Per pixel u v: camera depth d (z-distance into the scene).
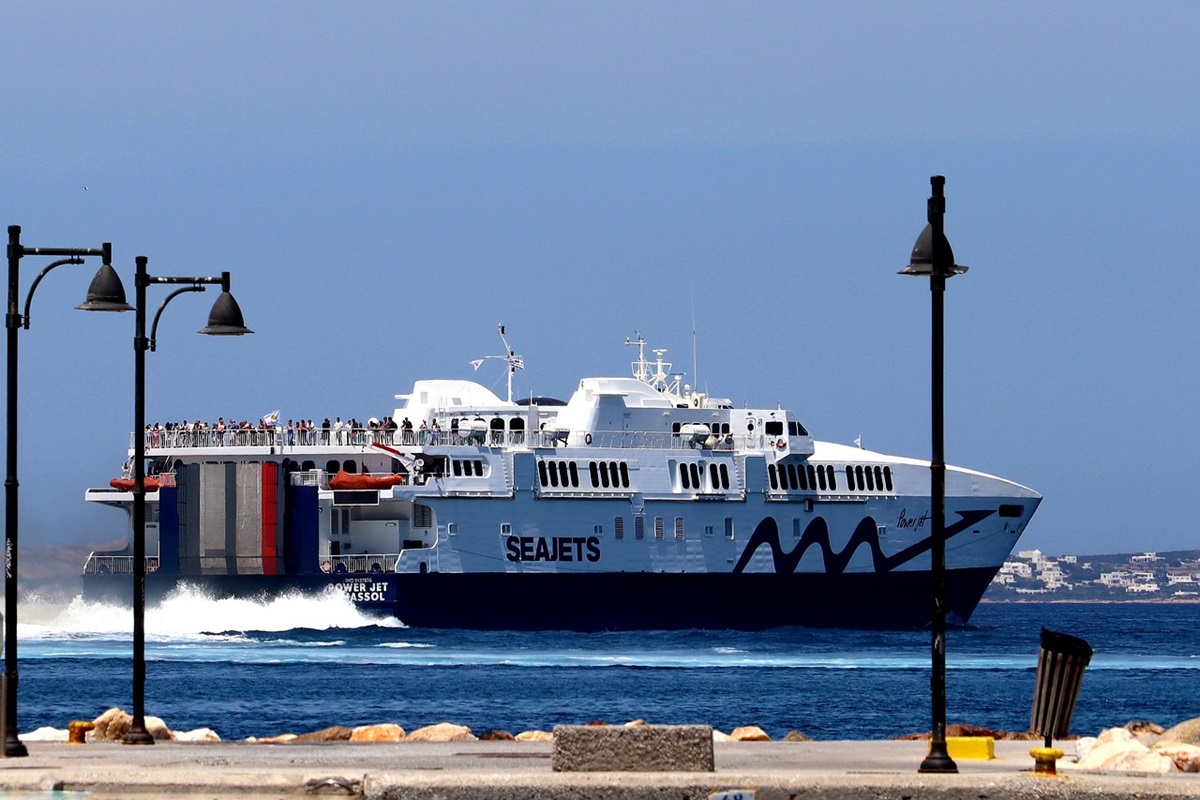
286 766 128.62
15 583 143.38
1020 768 130.50
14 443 146.88
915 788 113.69
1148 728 166.38
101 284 154.00
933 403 132.00
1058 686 159.00
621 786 112.06
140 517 155.12
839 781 113.75
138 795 117.75
